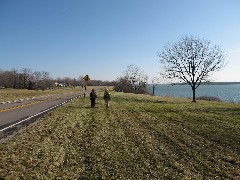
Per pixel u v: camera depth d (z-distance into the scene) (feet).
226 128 58.80
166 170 31.40
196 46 160.45
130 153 38.04
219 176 29.96
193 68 159.33
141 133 52.60
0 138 45.11
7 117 72.59
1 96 167.02
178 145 43.39
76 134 50.01
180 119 72.64
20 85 382.83
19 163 32.14
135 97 170.81
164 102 140.97
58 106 106.22
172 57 162.91
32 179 27.45
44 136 47.21
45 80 440.86
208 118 74.69
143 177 29.01
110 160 34.58
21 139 44.42
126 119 71.97
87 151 38.52
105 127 58.75
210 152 39.63
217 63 161.99
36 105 111.45
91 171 30.42
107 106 104.42
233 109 102.27
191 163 34.30
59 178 28.02
